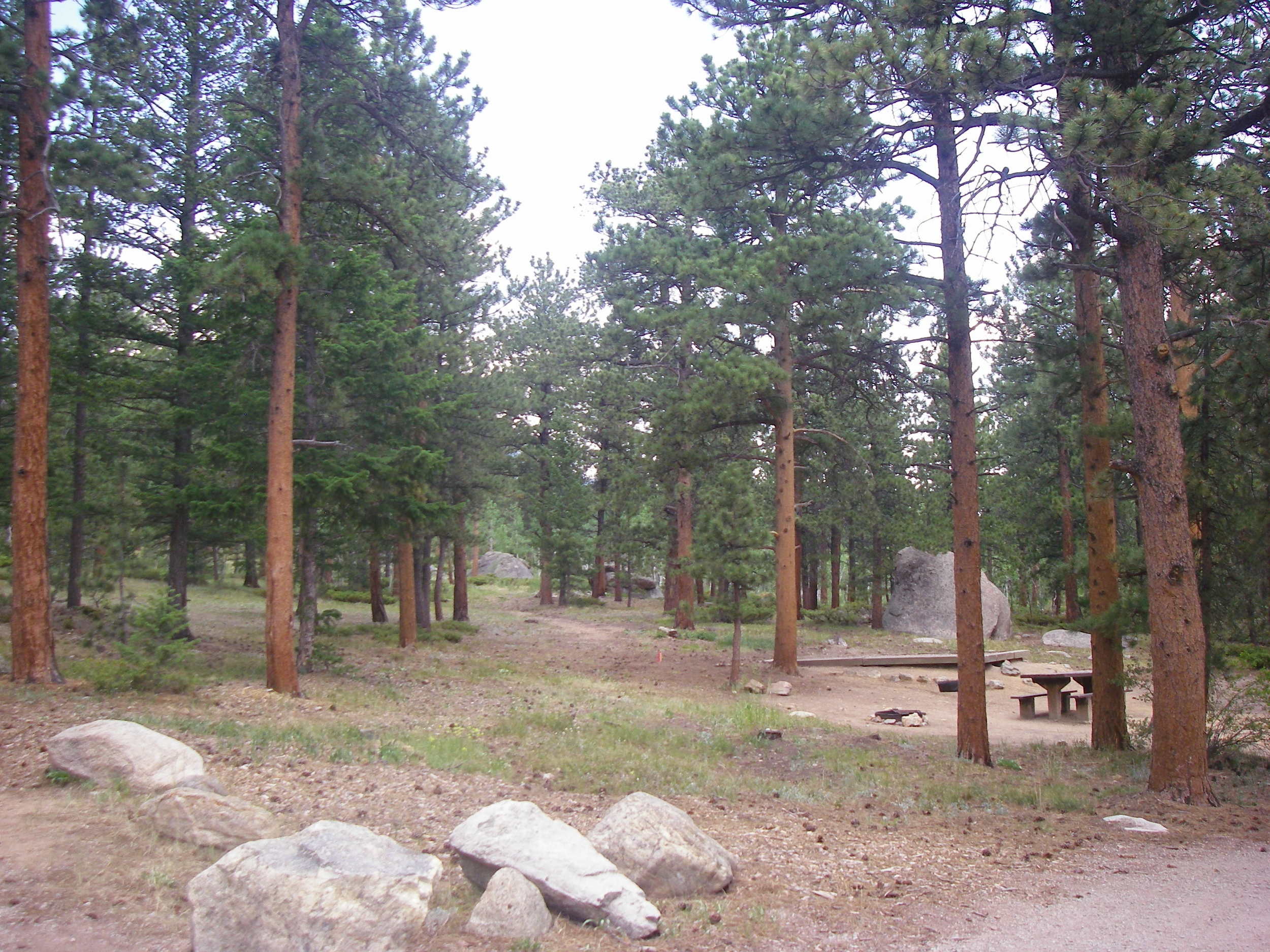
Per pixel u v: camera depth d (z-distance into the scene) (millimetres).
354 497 17000
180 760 8016
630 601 48594
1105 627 13672
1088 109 9984
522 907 5328
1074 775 12391
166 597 14672
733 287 19672
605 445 43969
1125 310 11195
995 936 5609
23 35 13305
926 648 30766
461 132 22688
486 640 29766
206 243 17016
